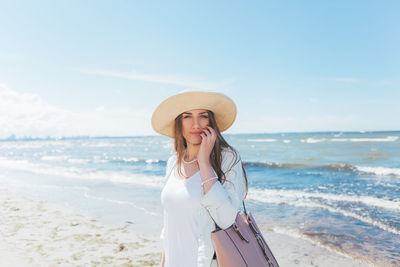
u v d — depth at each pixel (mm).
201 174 1454
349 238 4922
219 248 1362
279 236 5141
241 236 1443
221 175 1542
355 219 6000
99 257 4234
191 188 1558
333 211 6688
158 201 8227
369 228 5414
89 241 4938
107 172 16625
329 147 34406
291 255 4281
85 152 43719
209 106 1703
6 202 8359
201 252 1451
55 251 4461
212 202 1386
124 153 38031
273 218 6293
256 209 7109
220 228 1457
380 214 6305
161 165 20969
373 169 13867
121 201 8320
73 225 5934
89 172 16766
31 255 4285
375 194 8484
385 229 5324
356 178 11711
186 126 1716
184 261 1517
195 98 1654
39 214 6879
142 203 8008
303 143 47219
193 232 1513
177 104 1693
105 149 52875
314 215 6422
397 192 8680
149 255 4309
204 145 1498
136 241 4938
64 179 13695
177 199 1570
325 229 5438
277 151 31234
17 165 24109
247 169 16094
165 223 1682
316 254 4301
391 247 4484
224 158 1579
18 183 12688
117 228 5699
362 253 4277
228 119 1910
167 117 1810
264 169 15867
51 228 5711
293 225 5750
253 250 1449
